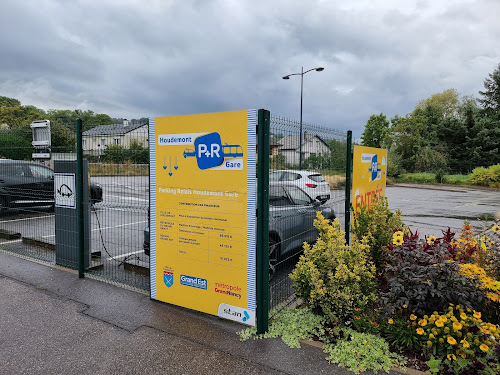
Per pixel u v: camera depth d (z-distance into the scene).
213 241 3.46
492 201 17.47
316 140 4.34
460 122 40.31
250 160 3.16
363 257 3.71
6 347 3.05
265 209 3.17
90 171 4.77
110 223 8.03
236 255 3.34
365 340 3.00
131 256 5.93
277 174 3.55
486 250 3.67
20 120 55.97
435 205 15.61
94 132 4.59
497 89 44.56
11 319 3.58
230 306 3.42
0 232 7.07
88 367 2.77
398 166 35.97
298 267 3.66
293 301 4.02
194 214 3.55
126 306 3.87
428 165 37.59
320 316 3.51
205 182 3.44
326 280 3.51
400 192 23.86
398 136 39.84
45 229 7.77
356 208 5.21
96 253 5.50
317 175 4.42
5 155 6.29
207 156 3.41
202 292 3.59
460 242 3.85
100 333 3.29
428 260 3.18
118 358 2.89
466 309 3.02
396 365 2.76
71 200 5.07
